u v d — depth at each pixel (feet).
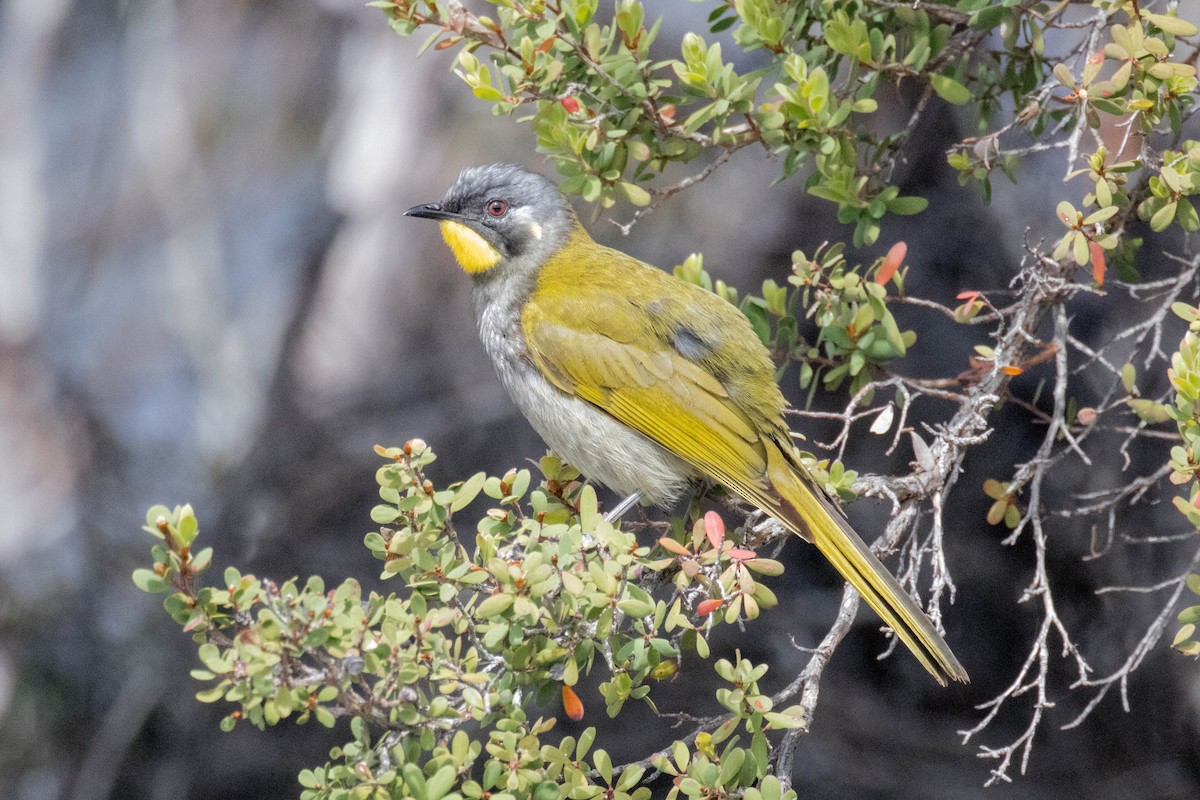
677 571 23.59
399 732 18.20
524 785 18.40
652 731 42.34
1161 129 23.59
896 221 43.01
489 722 18.90
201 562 17.51
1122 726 41.45
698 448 26.68
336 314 56.80
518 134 57.72
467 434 50.06
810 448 42.75
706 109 23.29
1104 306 39.65
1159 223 21.98
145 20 68.49
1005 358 25.16
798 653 44.14
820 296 25.40
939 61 25.71
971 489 41.91
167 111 67.72
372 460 50.42
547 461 26.23
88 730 51.08
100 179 68.03
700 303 27.73
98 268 67.05
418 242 57.57
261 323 64.13
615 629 20.72
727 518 34.47
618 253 29.50
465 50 23.56
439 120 59.06
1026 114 23.75
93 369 64.54
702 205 47.44
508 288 29.35
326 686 17.37
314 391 55.26
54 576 55.01
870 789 42.09
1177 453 20.31
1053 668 42.27
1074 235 22.07
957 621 42.93
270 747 48.03
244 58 67.51
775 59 24.47
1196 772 40.47
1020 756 42.42
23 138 65.10
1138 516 39.27
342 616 17.30
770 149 24.84
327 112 66.08
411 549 19.75
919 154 41.52
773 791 18.52
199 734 49.14
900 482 24.13
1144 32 23.08
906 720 43.60
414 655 18.02
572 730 42.32
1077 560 41.01
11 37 66.39
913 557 24.18
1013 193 41.83
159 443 61.52
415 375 53.31
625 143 24.72
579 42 23.72
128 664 51.96
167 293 65.82
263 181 66.54
